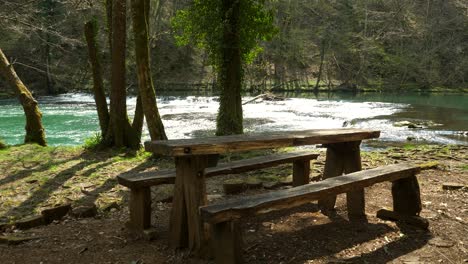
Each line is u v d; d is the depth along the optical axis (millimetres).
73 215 5344
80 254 4188
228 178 7211
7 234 4738
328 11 50469
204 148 3785
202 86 39531
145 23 8586
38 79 36406
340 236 4512
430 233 4582
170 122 18516
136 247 4320
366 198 5902
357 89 41969
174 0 44062
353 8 51375
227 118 11336
